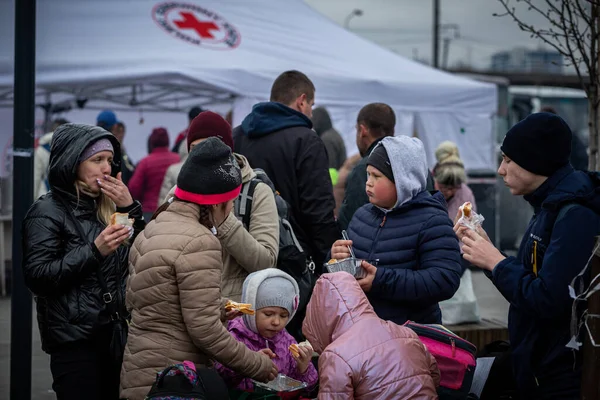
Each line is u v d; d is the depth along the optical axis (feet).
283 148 16.30
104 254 11.86
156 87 40.86
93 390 12.19
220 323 11.20
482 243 11.78
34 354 22.48
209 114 14.26
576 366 11.12
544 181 11.37
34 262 11.93
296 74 17.79
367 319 11.12
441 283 12.73
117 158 12.98
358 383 10.55
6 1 20.67
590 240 10.56
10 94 34.63
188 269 10.93
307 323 11.62
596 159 14.83
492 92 40.04
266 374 11.75
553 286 10.58
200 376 10.77
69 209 12.32
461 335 18.51
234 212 13.84
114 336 12.12
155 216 11.66
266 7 40.98
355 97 36.73
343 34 42.09
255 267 13.25
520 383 11.66
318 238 16.40
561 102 82.38
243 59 36.06
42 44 33.99
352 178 16.79
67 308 12.04
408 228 13.16
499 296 32.94
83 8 36.06
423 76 39.47
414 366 10.64
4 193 31.53
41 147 32.14
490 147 40.55
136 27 36.19
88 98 39.96
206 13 38.60
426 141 38.86
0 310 27.30
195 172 11.36
